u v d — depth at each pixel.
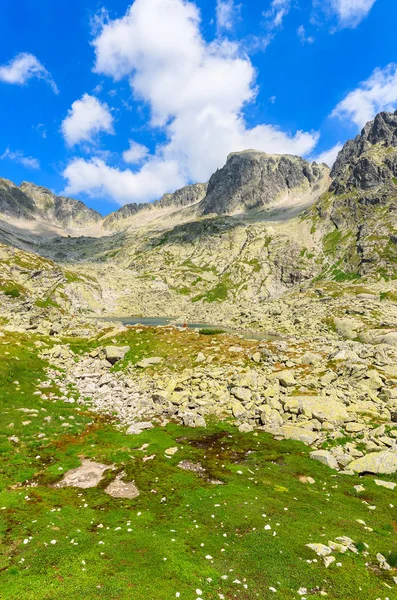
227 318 186.12
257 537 17.97
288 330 122.81
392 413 33.94
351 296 168.25
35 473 24.52
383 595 14.51
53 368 49.28
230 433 33.81
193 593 14.12
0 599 12.89
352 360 46.47
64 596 13.37
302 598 14.24
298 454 29.34
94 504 21.03
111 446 29.86
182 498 22.06
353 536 18.50
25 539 16.83
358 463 26.91
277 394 39.75
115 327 70.19
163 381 46.69
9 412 33.44
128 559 15.81
